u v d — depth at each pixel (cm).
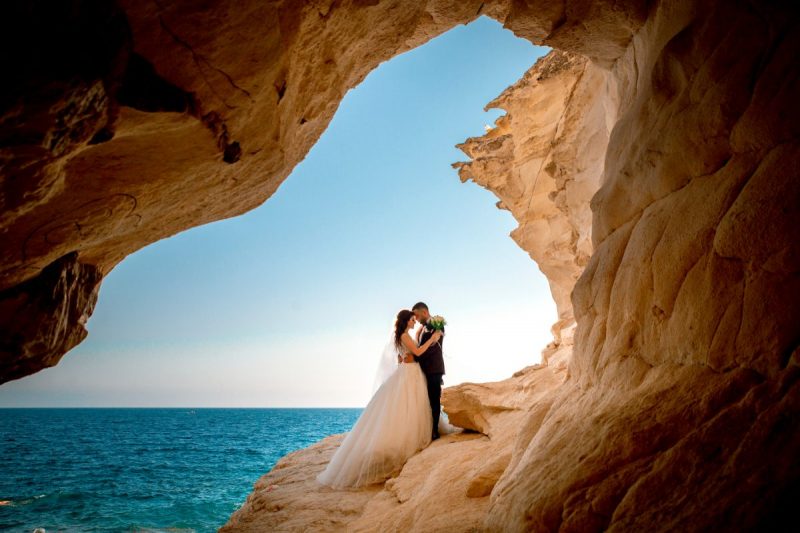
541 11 470
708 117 274
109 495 2438
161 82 284
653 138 327
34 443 5997
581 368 362
